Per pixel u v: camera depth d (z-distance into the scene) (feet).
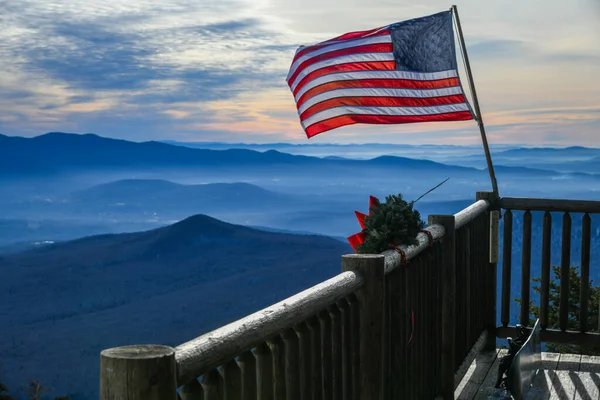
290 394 5.47
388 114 13.52
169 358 3.51
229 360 4.45
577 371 12.28
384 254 7.66
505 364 11.14
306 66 13.84
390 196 8.31
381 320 6.99
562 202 13.01
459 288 11.47
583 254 12.92
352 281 6.67
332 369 6.28
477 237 12.97
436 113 13.48
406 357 8.45
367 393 7.07
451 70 13.30
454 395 10.80
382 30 13.52
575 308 44.52
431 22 13.43
